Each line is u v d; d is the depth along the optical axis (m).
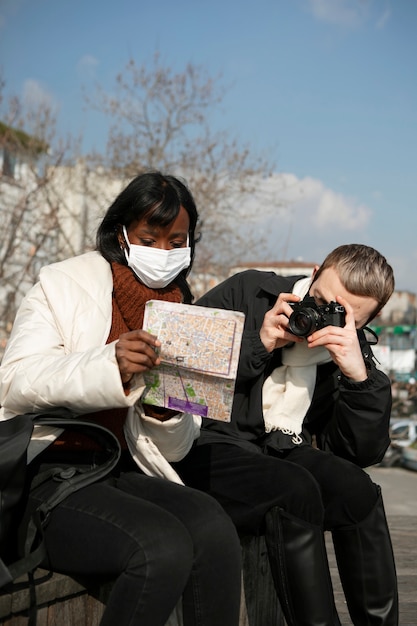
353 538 2.55
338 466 2.59
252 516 2.38
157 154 16.89
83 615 2.01
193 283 17.08
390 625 2.54
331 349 2.54
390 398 2.65
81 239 16.42
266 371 2.81
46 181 14.32
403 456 15.75
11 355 2.15
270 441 2.72
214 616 1.97
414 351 30.52
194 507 2.03
